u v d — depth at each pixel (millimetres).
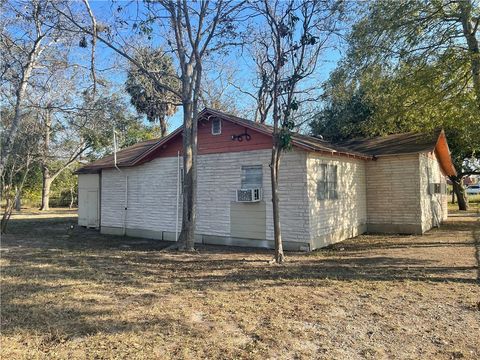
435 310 5340
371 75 13398
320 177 11531
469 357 3920
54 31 11812
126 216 15039
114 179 15562
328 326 4793
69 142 24484
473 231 14500
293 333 4570
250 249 11172
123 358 3934
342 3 9234
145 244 12727
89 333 4602
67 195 42188
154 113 16844
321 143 13500
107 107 13156
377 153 14539
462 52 12094
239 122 11695
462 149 20438
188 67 11266
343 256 9828
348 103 21625
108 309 5492
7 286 6828
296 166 10906
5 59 11180
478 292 6156
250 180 11719
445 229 15398
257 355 3992
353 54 13156
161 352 4070
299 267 8453
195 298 6051
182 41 11430
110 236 14836
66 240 13766
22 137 14492
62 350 4137
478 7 11484
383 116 14336
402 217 14266
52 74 13305
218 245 12133
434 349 4117
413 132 16719
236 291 6469
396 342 4305
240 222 11883
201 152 12773
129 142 29719
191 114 11328
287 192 11039
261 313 5289
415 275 7438
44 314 5281
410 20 12055
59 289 6633
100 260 9555
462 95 12703
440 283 6766
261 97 17734
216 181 12430
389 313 5246
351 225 13516
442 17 11938
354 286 6676
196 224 12844
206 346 4219
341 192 12883
